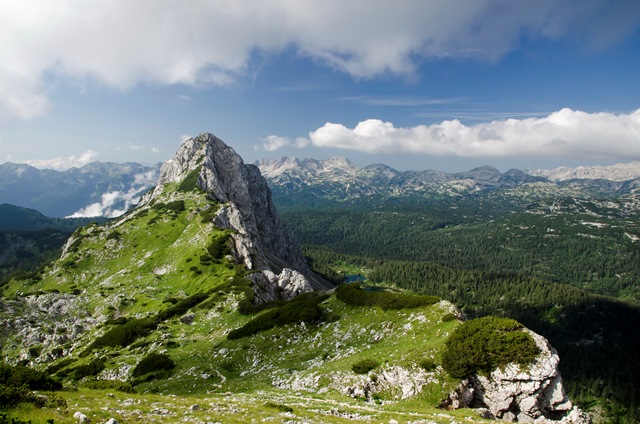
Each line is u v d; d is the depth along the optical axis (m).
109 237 184.12
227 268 134.38
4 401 19.89
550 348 43.78
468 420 33.38
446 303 59.16
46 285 160.88
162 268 151.38
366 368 46.47
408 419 32.59
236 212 189.62
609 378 168.50
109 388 35.25
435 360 45.03
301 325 69.12
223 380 56.38
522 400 41.53
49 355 97.69
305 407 34.81
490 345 43.88
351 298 73.31
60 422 18.34
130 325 94.12
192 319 93.50
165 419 23.05
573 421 39.59
